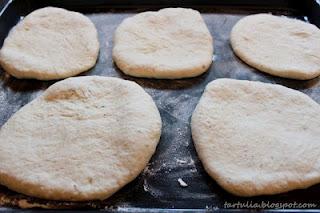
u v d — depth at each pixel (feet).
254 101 1.00
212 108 0.97
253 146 0.88
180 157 0.91
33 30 1.23
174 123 0.99
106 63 1.15
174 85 1.09
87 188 0.80
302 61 1.13
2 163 0.85
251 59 1.13
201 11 1.35
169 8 1.32
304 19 1.32
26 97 1.05
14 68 1.09
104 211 0.78
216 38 1.24
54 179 0.82
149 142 0.88
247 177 0.82
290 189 0.82
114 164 0.85
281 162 0.85
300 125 0.93
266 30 1.23
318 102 1.04
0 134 0.92
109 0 1.36
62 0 1.36
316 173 0.83
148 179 0.86
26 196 0.82
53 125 0.93
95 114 0.96
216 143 0.89
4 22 1.24
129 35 1.20
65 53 1.15
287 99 1.00
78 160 0.85
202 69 1.10
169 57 1.13
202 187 0.85
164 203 0.82
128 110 0.94
